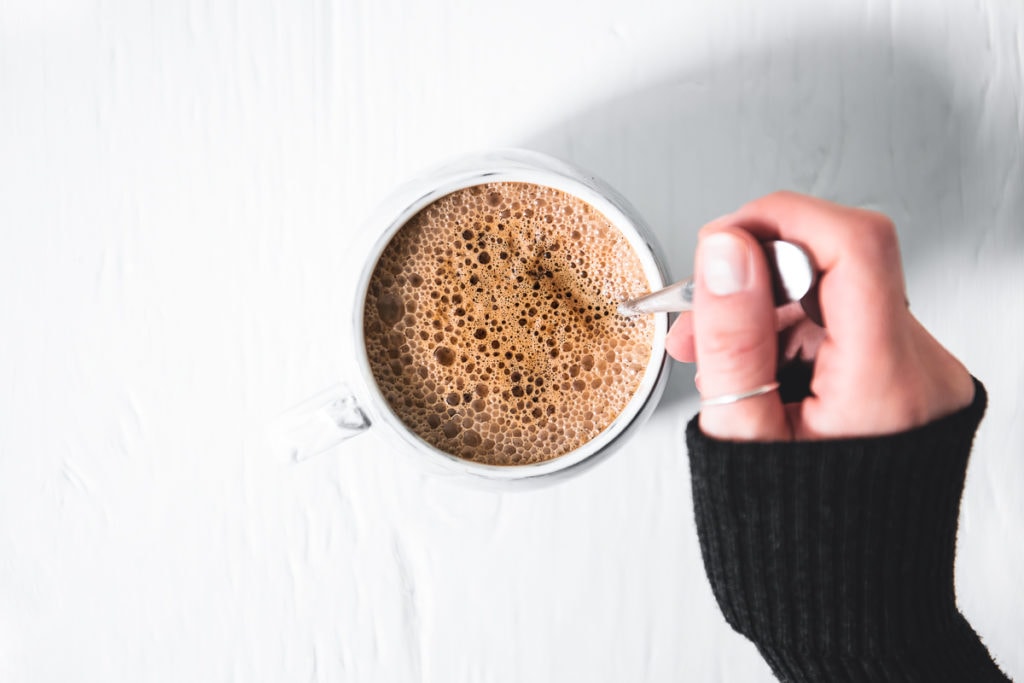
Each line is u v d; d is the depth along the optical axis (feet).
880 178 1.20
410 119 1.18
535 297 1.09
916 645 0.99
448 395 1.08
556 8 1.19
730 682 1.21
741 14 1.19
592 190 1.01
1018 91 1.21
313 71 1.18
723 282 0.90
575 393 1.09
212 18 1.18
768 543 0.97
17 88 1.19
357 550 1.20
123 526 1.20
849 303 0.93
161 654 1.20
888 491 0.95
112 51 1.19
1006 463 1.22
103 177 1.19
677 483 1.20
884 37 1.20
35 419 1.20
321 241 1.18
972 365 1.21
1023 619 1.23
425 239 1.08
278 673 1.20
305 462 1.20
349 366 1.03
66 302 1.19
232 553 1.20
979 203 1.21
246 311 1.19
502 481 1.04
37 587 1.20
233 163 1.18
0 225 1.19
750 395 0.93
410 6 1.18
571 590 1.21
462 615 1.21
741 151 1.19
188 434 1.19
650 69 1.19
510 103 1.18
